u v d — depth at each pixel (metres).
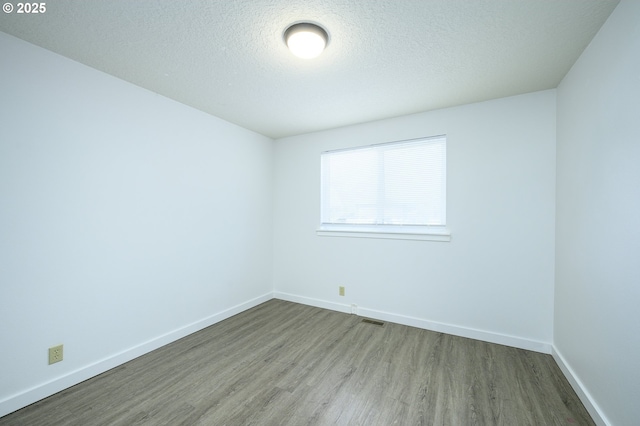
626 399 1.25
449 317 2.66
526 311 2.35
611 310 1.38
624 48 1.29
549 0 1.33
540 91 2.31
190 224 2.67
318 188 3.47
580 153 1.76
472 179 2.56
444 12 1.41
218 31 1.56
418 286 2.82
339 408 1.63
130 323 2.19
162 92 2.36
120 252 2.12
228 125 3.10
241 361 2.16
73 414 1.57
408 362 2.14
